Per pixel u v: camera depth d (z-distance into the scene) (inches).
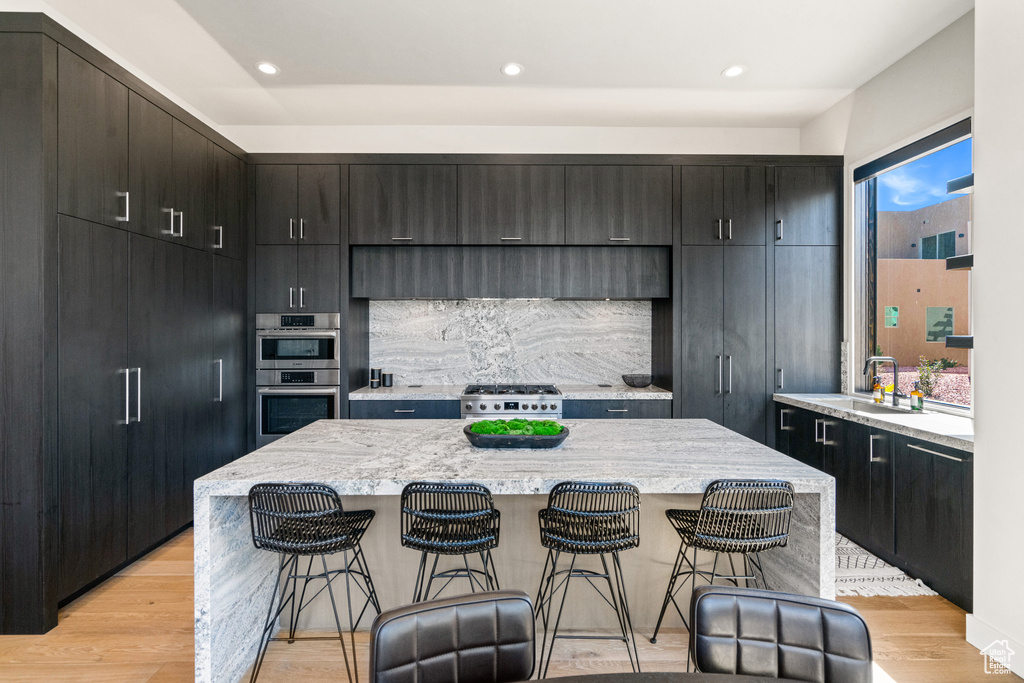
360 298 173.3
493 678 44.6
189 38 118.9
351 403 165.0
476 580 90.8
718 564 91.7
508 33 117.2
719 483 71.1
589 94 148.6
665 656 83.7
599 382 190.4
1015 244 79.2
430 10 108.6
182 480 132.0
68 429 96.6
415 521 72.6
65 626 92.9
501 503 90.7
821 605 45.0
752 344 163.2
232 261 156.1
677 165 163.8
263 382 165.2
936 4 107.7
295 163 164.1
